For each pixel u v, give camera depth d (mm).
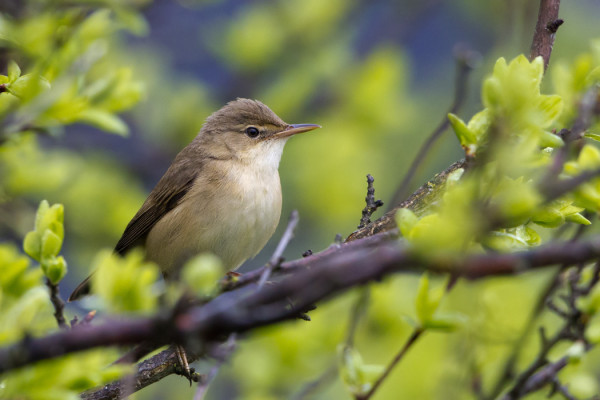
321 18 15680
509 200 3791
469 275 3389
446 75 16938
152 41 16641
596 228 9336
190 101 15766
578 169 5391
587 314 7363
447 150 15484
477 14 16328
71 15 8656
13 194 11414
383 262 3377
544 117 5551
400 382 11016
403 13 16422
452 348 11195
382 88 15352
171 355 7824
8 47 7973
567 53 14773
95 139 15750
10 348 3467
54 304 5500
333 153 15281
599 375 10609
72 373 4438
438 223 3758
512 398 7965
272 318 3412
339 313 11609
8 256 5137
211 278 4008
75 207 14414
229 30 15930
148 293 4305
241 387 12156
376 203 8008
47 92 6688
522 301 10406
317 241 15695
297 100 15219
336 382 11250
